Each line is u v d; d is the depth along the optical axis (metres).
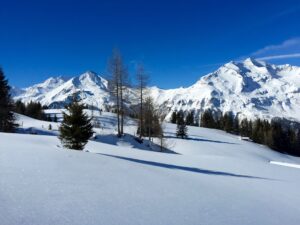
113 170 10.71
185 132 65.62
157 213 6.59
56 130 54.59
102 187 8.12
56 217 5.48
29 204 5.96
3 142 15.07
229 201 8.84
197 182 11.34
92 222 5.48
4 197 6.14
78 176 8.94
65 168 9.73
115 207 6.56
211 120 129.88
